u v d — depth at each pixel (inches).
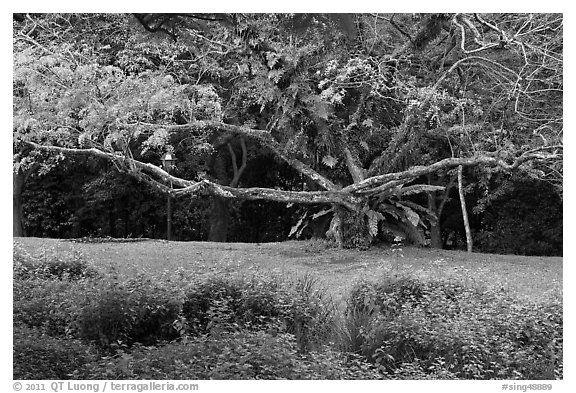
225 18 313.6
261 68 628.4
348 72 609.0
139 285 311.6
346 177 724.0
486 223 928.9
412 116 639.1
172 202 955.3
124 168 610.5
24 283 355.9
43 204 946.1
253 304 318.3
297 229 814.5
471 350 278.4
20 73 501.4
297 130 676.7
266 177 985.5
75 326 283.1
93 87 526.9
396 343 284.5
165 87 597.6
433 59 681.6
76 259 475.5
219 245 722.8
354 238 677.3
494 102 656.4
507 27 629.9
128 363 241.0
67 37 598.2
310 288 361.1
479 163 614.9
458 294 364.5
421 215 730.2
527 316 317.1
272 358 249.9
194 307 316.2
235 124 742.5
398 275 366.6
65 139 608.7
